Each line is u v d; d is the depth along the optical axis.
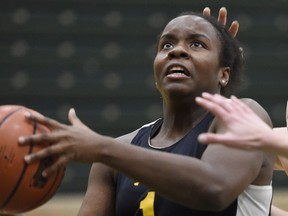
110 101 13.94
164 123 3.96
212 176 3.29
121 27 14.49
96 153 3.17
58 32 14.35
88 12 14.57
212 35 3.86
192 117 3.85
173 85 3.76
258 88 14.09
